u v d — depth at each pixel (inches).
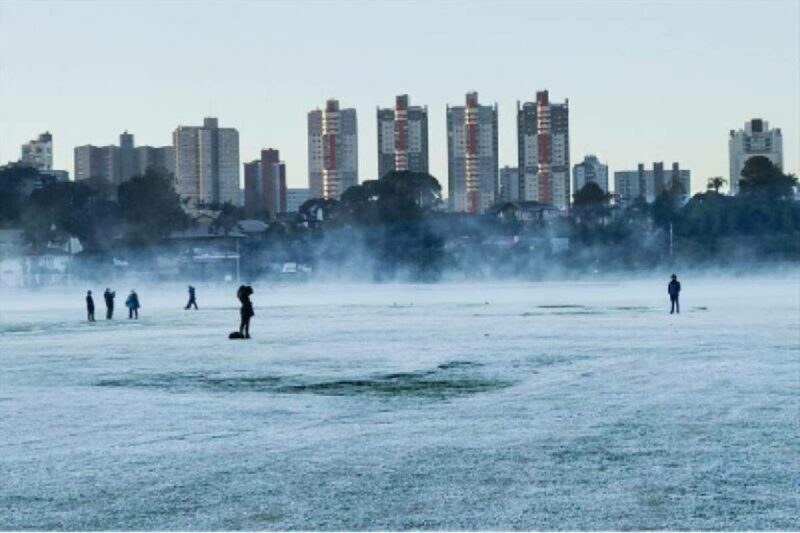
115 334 2353.6
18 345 2037.4
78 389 1251.2
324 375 1390.3
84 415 1010.7
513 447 794.2
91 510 593.0
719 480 657.0
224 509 592.1
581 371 1402.6
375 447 803.4
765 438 820.0
